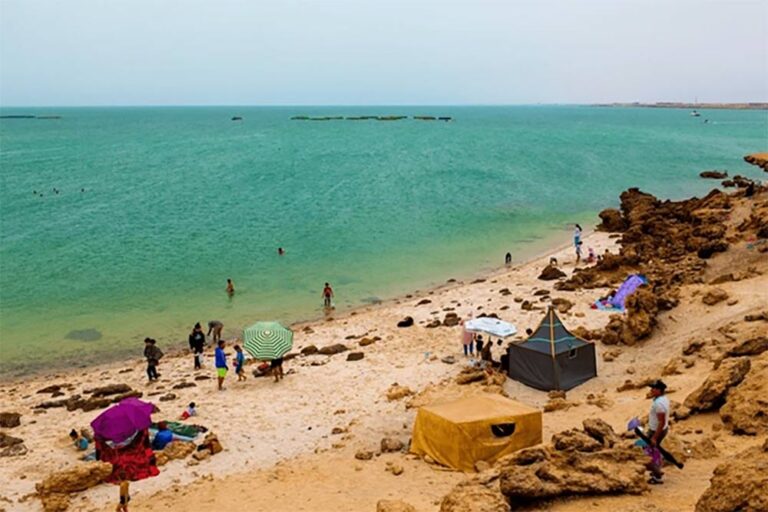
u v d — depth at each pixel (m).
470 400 20.30
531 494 12.20
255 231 60.97
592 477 12.65
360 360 30.17
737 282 32.81
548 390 25.39
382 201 77.00
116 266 49.03
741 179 84.69
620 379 25.62
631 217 58.84
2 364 31.81
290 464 19.84
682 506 11.58
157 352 29.17
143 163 118.25
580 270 44.00
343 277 46.84
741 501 9.63
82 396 27.19
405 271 48.31
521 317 35.12
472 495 12.01
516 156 129.50
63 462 20.62
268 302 41.44
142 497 17.86
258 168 110.00
